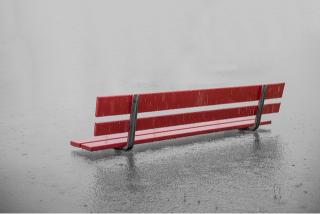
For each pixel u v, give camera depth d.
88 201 6.58
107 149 9.61
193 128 10.91
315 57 36.50
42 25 50.97
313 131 11.89
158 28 51.59
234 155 9.27
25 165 8.35
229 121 11.85
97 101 8.53
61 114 14.13
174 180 7.60
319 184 7.50
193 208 6.36
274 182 7.57
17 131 11.40
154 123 9.73
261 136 11.16
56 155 9.07
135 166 8.38
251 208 6.38
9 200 6.57
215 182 7.53
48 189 7.07
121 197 6.77
